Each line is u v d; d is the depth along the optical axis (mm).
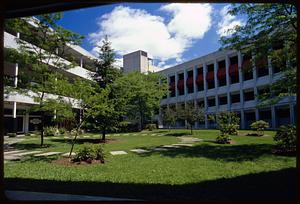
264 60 12219
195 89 44031
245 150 11734
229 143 15148
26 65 15820
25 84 15242
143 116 38156
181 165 8516
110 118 19031
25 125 30281
